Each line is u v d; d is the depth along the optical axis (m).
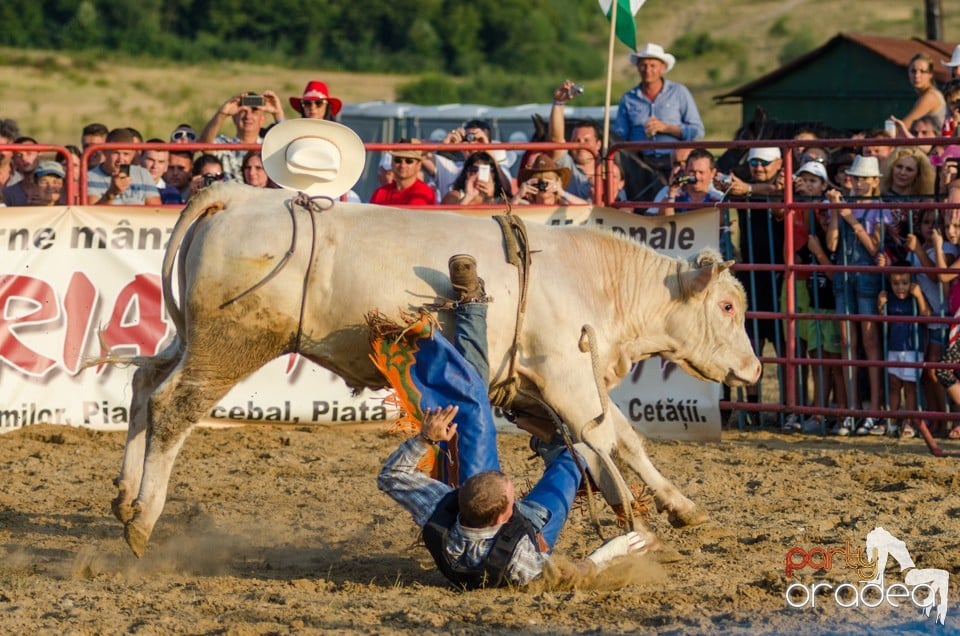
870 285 25.78
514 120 45.81
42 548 17.44
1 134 28.33
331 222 16.42
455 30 173.75
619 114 32.50
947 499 19.98
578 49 182.00
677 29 193.75
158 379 17.61
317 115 27.86
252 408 25.14
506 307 16.56
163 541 17.75
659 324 17.94
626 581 15.38
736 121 119.81
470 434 15.49
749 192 26.62
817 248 26.08
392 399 16.69
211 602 14.61
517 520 15.01
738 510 19.50
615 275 17.62
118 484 17.38
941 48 50.28
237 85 150.38
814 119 51.41
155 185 27.91
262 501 20.03
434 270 16.34
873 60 49.22
